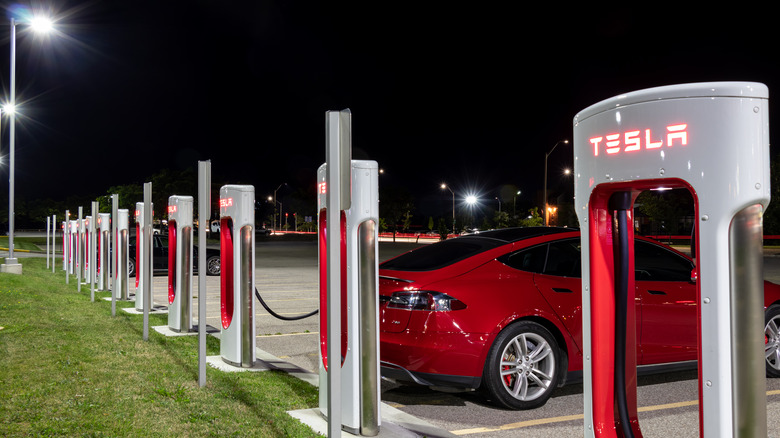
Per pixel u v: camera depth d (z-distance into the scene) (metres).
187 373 6.09
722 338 2.32
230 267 7.05
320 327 4.99
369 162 4.69
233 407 5.00
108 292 13.89
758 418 2.32
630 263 2.88
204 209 5.80
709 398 2.34
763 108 2.34
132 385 5.55
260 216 113.12
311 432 4.42
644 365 5.79
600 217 2.86
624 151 2.60
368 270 4.65
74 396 5.14
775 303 6.51
